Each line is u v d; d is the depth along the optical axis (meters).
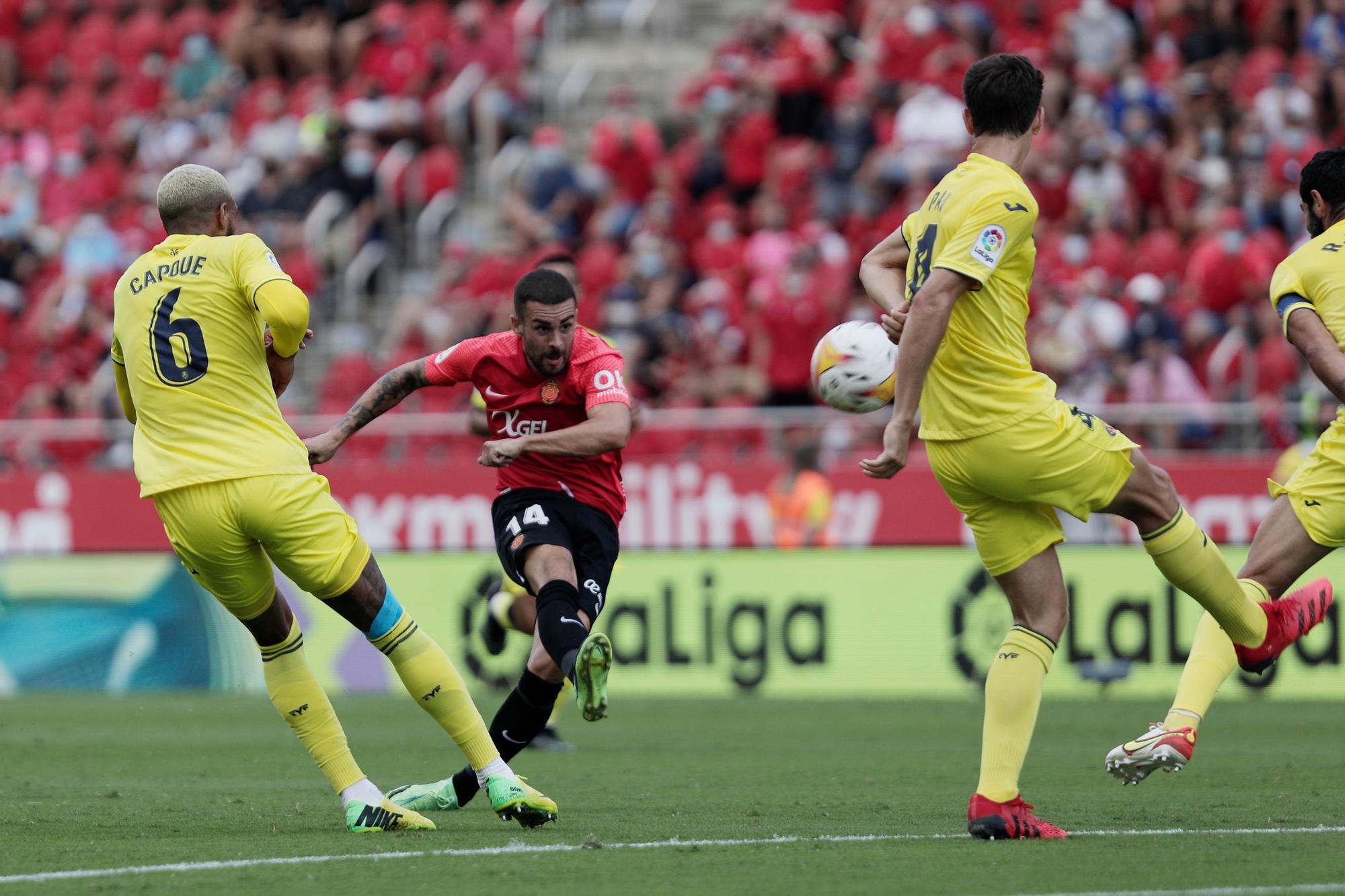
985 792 19.56
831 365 21.88
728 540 49.25
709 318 57.12
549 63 77.12
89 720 42.59
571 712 43.31
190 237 20.58
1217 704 43.16
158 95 79.69
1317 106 60.50
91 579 53.44
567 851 18.91
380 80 74.06
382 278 67.88
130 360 20.28
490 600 32.38
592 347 21.94
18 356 67.62
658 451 51.34
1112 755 20.16
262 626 20.77
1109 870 17.12
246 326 20.08
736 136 64.94
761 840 19.81
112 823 22.19
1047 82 61.78
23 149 78.06
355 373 59.88
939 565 47.44
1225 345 51.06
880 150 63.00
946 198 19.22
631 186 65.62
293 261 66.12
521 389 21.97
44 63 83.19
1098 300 53.03
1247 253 53.31
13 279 71.75
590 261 62.97
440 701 20.67
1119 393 50.91
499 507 22.42
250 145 72.38
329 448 21.89
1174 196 58.97
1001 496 19.31
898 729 37.81
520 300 21.06
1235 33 65.19
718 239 61.94
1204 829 20.62
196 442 19.86
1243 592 20.64
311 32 76.44
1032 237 19.09
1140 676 45.44
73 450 55.19
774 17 71.94
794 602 48.31
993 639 46.94
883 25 67.50
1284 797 24.38
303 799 25.45
